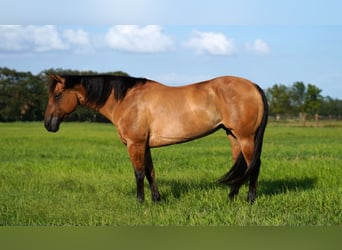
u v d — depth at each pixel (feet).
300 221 21.35
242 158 23.07
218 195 25.59
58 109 25.08
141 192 24.23
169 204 24.12
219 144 67.67
